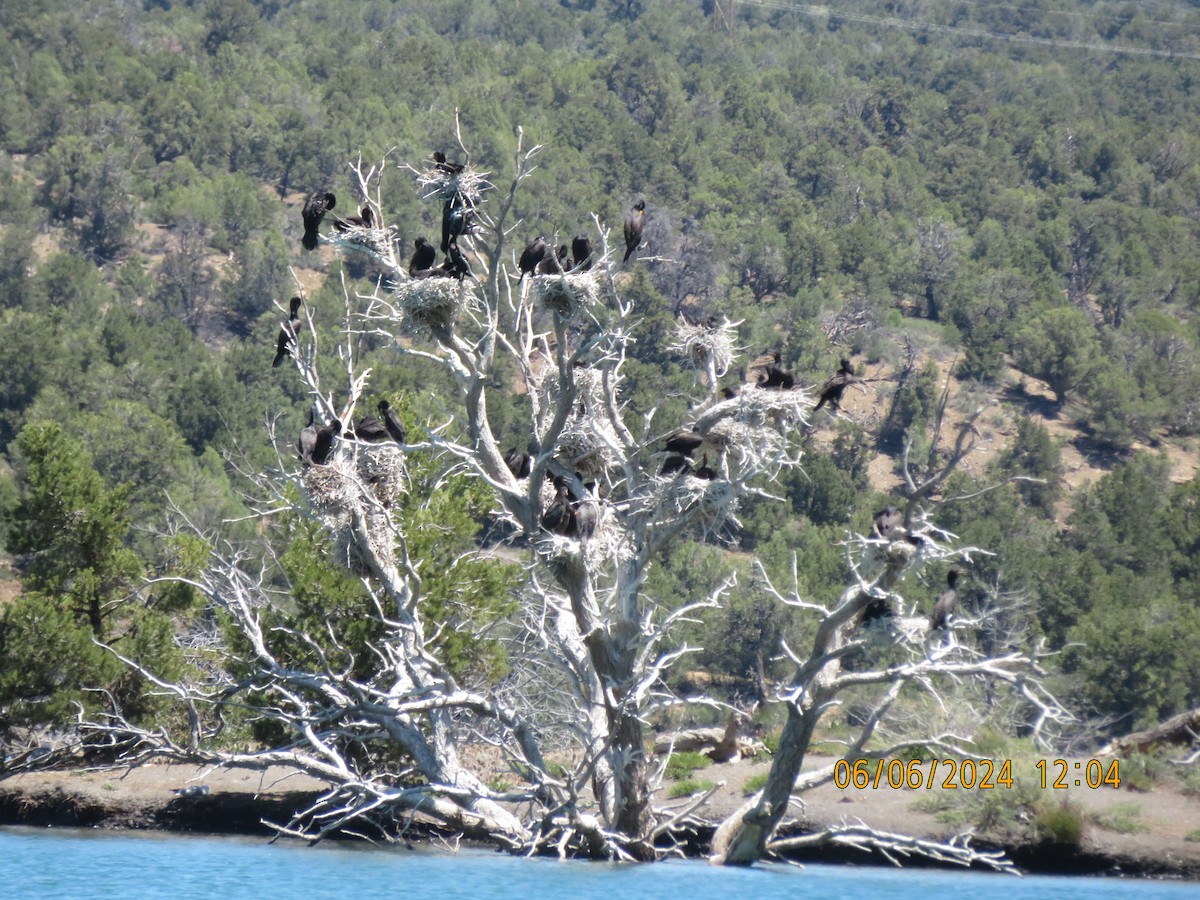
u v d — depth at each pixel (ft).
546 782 160.04
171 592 221.46
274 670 171.83
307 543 206.90
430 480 219.61
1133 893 149.28
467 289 162.09
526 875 152.97
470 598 207.21
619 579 164.66
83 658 202.59
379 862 164.86
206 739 188.14
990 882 157.38
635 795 161.27
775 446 156.87
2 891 145.48
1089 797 182.09
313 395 171.94
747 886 146.82
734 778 199.41
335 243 160.86
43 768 204.13
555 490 167.73
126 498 222.28
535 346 181.06
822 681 156.15
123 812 195.11
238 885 149.38
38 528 214.07
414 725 172.55
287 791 195.00
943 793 179.11
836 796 184.85
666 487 156.25
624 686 162.09
